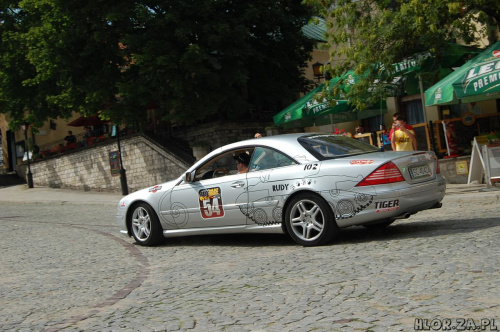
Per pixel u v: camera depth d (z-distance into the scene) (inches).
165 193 374.9
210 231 354.6
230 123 1018.7
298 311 190.4
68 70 916.0
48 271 325.1
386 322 167.8
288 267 265.4
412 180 302.0
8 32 1023.0
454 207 447.8
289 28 979.3
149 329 188.1
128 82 881.5
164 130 1135.0
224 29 840.9
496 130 611.5
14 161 1509.6
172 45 853.8
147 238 386.3
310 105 709.3
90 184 1151.0
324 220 305.3
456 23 545.0
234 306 206.7
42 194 1128.2
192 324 188.9
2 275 323.6
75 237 473.4
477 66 504.1
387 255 264.7
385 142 667.4
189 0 843.4
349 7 616.4
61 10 865.5
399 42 596.4
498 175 504.4
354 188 297.6
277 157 328.5
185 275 277.3
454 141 614.9
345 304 192.2
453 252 253.6
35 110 1095.6
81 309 227.1
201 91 896.3
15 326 208.7
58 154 1222.9
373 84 641.6
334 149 321.7
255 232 333.7
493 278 203.2
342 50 625.6
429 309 176.1
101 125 1311.5
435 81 620.1
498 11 565.0
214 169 356.8
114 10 828.0
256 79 1029.2
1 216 755.4
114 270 311.6
